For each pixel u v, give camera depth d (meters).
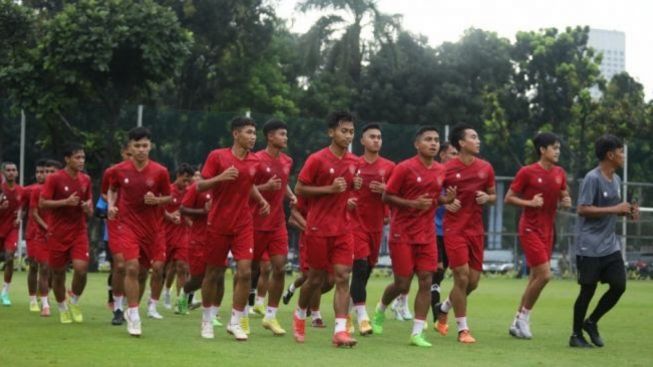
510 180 44.38
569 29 59.38
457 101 61.72
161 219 17.05
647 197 44.56
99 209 19.84
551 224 16.31
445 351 13.84
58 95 36.72
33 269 19.53
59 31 35.91
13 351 12.80
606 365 12.59
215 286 14.81
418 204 14.46
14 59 37.38
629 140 49.97
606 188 14.73
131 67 37.25
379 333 16.38
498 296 27.59
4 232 21.42
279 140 16.91
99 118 37.97
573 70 57.12
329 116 14.38
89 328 16.03
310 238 14.27
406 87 62.81
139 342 14.02
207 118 38.47
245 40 57.84
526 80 60.06
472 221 15.76
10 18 38.28
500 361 12.77
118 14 36.09
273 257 15.84
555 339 15.90
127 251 15.21
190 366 11.55
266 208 14.84
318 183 14.26
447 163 15.98
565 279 40.81
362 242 16.03
